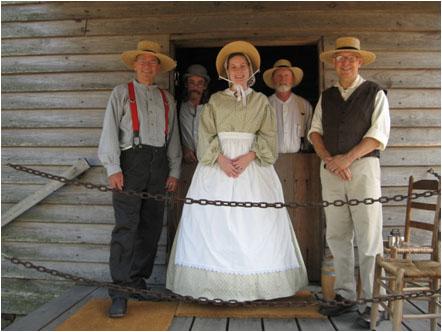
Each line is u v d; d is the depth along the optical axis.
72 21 3.96
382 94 2.83
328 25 3.77
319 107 3.08
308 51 5.98
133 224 2.99
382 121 2.77
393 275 2.63
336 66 2.98
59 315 3.01
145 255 3.20
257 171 3.06
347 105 2.86
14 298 4.00
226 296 2.79
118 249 2.95
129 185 3.01
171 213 3.81
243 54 3.09
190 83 3.85
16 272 3.99
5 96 4.02
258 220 2.93
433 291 2.41
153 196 2.52
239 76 3.06
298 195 3.75
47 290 3.97
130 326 2.68
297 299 3.16
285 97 3.79
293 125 3.74
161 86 3.83
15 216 3.91
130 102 3.06
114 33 3.92
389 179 3.76
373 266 2.77
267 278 2.85
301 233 3.75
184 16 3.86
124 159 3.06
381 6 3.76
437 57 3.78
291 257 3.02
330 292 3.03
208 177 3.03
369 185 2.77
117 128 3.04
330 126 2.90
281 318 2.84
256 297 2.82
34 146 3.99
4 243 4.00
